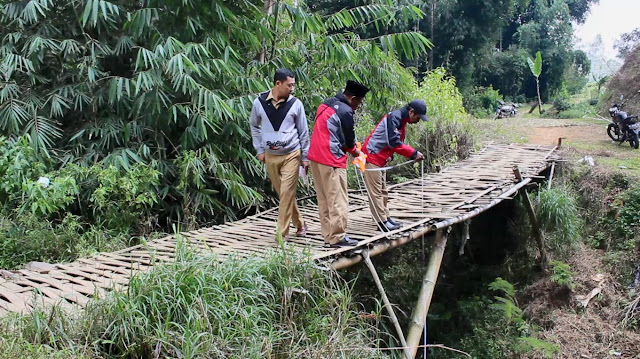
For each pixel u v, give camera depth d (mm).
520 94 22672
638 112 12414
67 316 2740
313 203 6559
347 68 7055
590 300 6777
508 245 8141
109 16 5898
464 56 18438
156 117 5879
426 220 5137
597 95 18578
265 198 6855
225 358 2660
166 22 5949
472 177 7480
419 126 9172
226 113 5500
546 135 11914
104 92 5785
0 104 5551
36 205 4711
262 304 3096
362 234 4785
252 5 6289
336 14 6559
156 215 5738
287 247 4363
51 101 5754
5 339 2406
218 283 3033
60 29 5996
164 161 5914
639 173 8219
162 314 2807
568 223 7477
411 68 9391
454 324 6789
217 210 6469
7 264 4422
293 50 6684
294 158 4320
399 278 7180
